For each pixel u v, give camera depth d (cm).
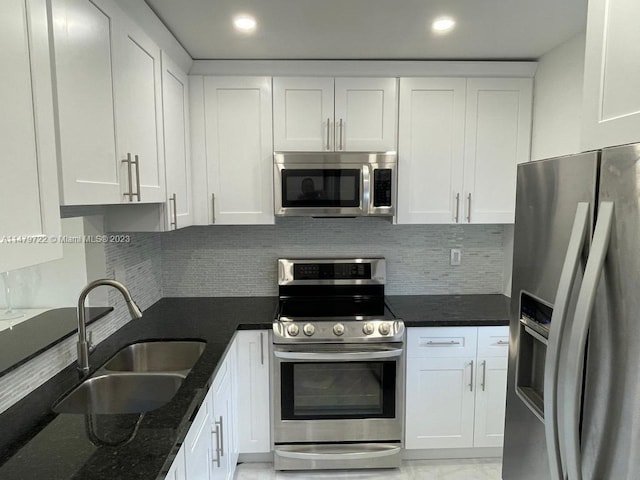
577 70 201
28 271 187
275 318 226
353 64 234
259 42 207
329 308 248
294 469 227
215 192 240
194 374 155
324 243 279
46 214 95
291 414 223
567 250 96
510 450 134
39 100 92
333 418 224
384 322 220
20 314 183
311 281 272
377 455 225
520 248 125
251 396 224
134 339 195
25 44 88
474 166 243
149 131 173
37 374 145
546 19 183
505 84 239
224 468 187
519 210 126
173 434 113
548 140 227
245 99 236
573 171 97
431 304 257
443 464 235
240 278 279
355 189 232
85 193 118
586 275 85
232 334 203
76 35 113
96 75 125
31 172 90
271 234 277
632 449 77
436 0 164
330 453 223
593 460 86
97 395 154
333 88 236
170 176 200
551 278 107
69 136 109
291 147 238
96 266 194
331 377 223
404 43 210
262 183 241
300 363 221
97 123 126
